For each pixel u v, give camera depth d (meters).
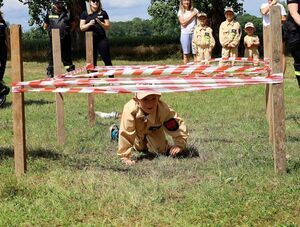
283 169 5.17
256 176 5.17
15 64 5.25
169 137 7.15
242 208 4.31
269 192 4.68
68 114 9.59
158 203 4.51
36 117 9.21
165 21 34.72
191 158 6.11
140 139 6.28
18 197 4.71
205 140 7.08
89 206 4.46
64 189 4.90
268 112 6.96
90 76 7.03
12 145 6.86
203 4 29.44
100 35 11.09
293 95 11.84
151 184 4.98
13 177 5.27
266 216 4.16
